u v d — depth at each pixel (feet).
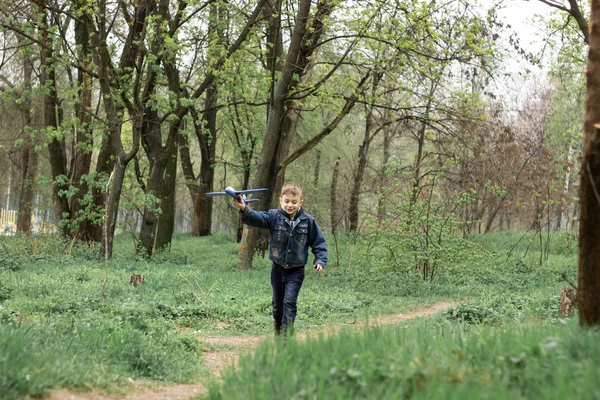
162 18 76.89
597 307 15.89
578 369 11.71
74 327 23.15
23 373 14.96
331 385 12.48
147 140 81.87
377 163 148.77
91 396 16.08
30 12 79.97
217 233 145.59
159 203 79.10
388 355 13.69
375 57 69.41
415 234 60.23
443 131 72.90
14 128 121.08
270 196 76.33
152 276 52.60
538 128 125.29
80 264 60.29
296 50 68.23
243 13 73.00
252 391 12.69
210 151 122.21
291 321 24.85
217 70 75.72
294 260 25.30
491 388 11.46
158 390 18.24
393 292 57.16
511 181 90.74
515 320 28.81
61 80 110.73
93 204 81.20
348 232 94.63
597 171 15.90
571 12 55.11
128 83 74.59
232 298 43.11
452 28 65.10
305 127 127.95
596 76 16.26
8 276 45.57
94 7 69.77
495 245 97.71
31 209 132.57
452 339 15.61
